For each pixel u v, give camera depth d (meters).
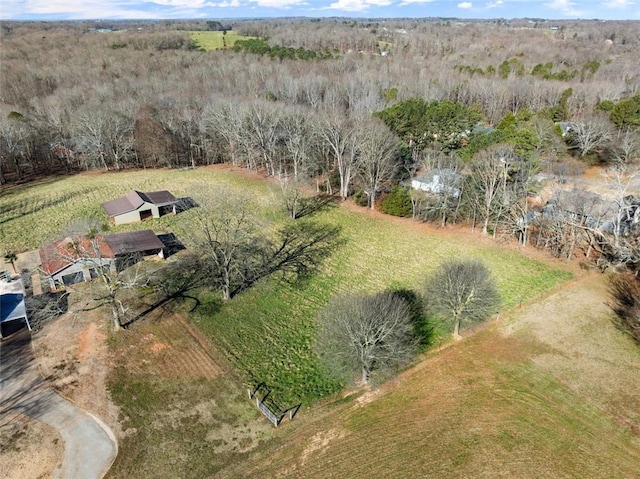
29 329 38.69
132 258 49.78
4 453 27.77
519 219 53.31
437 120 76.25
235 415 30.42
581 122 78.81
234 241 43.22
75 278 46.03
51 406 31.06
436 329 38.31
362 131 64.69
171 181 79.12
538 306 41.44
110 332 38.41
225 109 84.50
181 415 30.39
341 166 69.38
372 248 53.97
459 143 78.75
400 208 62.06
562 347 36.09
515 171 59.19
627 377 32.91
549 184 63.50
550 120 79.94
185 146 88.62
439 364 34.59
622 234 49.53
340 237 57.00
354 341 31.25
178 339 37.69
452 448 27.75
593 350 35.69
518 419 29.69
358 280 46.72
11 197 72.25
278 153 80.25
